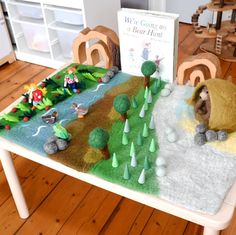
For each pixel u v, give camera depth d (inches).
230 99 36.5
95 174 36.2
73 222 52.9
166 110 43.6
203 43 97.7
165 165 35.9
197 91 40.8
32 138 41.2
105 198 56.2
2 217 54.5
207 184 33.6
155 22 45.2
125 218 52.9
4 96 82.3
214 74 44.8
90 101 46.5
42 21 88.7
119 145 39.3
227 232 49.5
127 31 48.2
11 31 96.1
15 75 90.9
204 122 39.8
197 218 31.3
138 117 43.1
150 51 48.0
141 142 39.0
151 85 48.1
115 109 41.4
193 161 36.3
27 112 45.0
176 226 51.3
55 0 80.1
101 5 81.1
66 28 83.6
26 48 97.0
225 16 100.5
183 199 32.3
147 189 33.7
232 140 38.0
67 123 43.0
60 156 38.3
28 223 53.4
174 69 48.8
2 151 44.2
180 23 109.6
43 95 47.3
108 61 53.0
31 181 60.3
